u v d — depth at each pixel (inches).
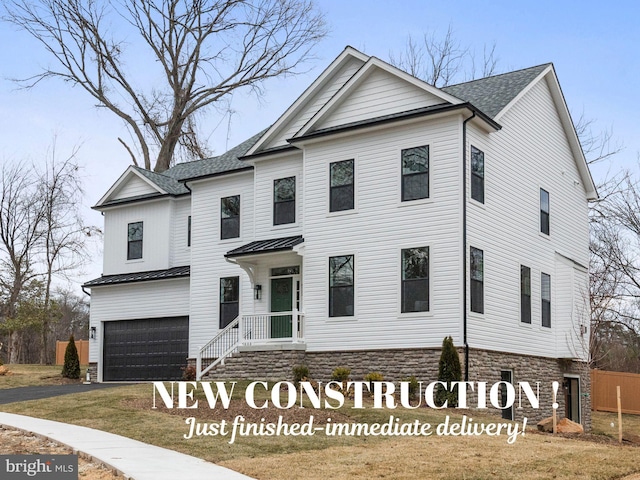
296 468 476.7
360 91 991.6
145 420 657.6
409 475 461.7
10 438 584.1
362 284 945.5
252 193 1135.6
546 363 1059.9
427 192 912.9
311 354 970.1
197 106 1835.6
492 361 919.0
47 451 529.3
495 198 964.0
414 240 914.1
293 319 974.4
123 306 1288.1
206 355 1110.4
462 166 892.0
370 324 932.6
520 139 1045.2
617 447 612.7
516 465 503.2
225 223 1157.7
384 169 948.6
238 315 1113.4
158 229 1282.0
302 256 1010.7
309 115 1070.4
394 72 954.7
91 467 478.9
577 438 687.7
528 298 1029.2
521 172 1040.2
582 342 1095.6
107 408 723.4
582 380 1159.0
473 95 1079.0
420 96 940.6
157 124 1844.2
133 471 446.6
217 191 1173.7
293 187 1065.5
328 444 571.5
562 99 1155.9
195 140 1882.4
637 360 1745.8
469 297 884.6
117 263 1321.4
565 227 1160.8
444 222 895.7
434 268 896.3
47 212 1873.8
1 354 2012.8
